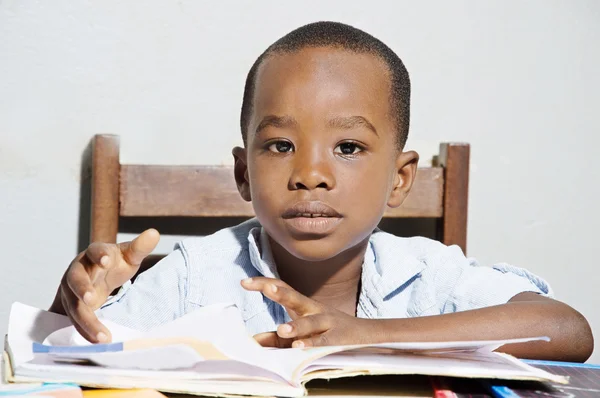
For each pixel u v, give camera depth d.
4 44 1.60
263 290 0.74
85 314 0.73
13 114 1.61
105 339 0.71
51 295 1.64
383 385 0.69
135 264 0.79
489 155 1.75
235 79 1.67
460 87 1.73
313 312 0.75
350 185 0.99
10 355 0.69
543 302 0.95
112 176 1.46
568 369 0.77
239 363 0.65
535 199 1.77
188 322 0.75
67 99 1.62
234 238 1.22
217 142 1.67
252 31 1.66
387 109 1.05
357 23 1.69
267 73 1.04
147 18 1.63
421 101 1.72
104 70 1.63
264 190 1.00
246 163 1.18
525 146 1.76
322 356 0.66
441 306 1.16
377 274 1.13
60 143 1.63
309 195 0.97
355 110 1.00
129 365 0.65
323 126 0.99
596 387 0.69
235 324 0.73
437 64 1.72
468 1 1.72
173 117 1.65
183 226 1.65
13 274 1.63
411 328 0.80
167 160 1.65
